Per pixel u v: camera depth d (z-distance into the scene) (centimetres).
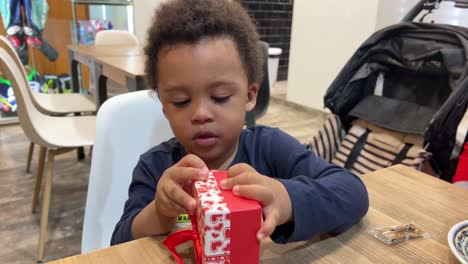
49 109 212
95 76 221
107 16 358
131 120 90
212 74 54
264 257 52
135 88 173
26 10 303
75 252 163
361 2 315
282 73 545
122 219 64
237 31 58
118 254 51
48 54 320
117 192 89
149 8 376
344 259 52
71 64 274
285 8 516
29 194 210
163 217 54
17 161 251
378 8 302
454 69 127
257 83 66
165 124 95
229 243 39
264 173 73
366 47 147
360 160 146
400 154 136
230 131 57
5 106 321
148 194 68
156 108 93
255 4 483
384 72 153
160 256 51
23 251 163
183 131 57
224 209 39
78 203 203
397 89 151
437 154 123
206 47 54
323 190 56
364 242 56
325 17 350
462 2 212
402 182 76
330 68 355
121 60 208
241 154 73
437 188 74
